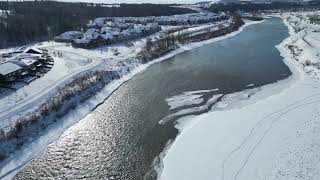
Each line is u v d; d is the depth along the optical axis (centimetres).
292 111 5919
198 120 5728
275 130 5250
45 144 5078
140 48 11319
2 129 5231
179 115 5972
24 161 4644
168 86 7450
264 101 6450
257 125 5441
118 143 5100
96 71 8181
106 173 4397
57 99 6338
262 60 9456
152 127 5566
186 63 9356
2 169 4438
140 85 7588
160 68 8925
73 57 9938
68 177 4334
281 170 4216
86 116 6053
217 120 5697
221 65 9019
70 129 5566
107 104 6562
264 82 7575
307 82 7444
